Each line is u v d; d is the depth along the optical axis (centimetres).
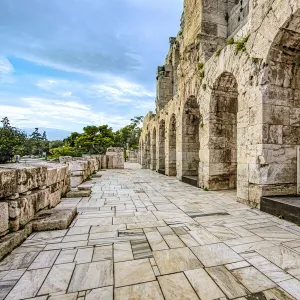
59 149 3341
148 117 2245
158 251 301
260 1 530
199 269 254
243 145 589
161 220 443
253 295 209
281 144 536
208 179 809
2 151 3534
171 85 1833
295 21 456
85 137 3403
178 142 1170
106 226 406
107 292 213
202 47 891
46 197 488
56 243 329
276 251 301
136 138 5053
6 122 5381
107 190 809
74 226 406
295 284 227
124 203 595
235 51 625
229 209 530
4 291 214
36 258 281
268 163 523
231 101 834
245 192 579
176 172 1308
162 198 664
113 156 2052
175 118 1337
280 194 533
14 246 308
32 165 458
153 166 1891
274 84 528
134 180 1123
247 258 281
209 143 812
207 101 824
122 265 264
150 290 216
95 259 279
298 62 538
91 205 571
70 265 264
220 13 933
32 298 204
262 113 519
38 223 380
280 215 456
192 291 214
